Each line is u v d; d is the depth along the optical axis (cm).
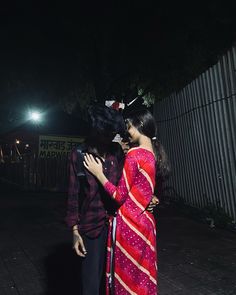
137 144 300
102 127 289
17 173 1814
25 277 464
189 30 1166
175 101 955
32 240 646
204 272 470
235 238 632
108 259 285
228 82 693
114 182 297
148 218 286
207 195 816
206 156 807
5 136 2297
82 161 292
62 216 884
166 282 440
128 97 1316
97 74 1298
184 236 649
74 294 409
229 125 698
